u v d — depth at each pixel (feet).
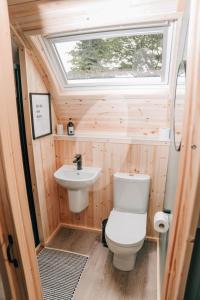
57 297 5.88
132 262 6.58
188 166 2.23
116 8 4.49
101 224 8.69
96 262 7.10
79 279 6.45
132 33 5.89
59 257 7.36
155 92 6.86
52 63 6.99
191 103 2.22
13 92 2.05
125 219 6.91
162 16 4.79
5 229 2.23
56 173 7.75
